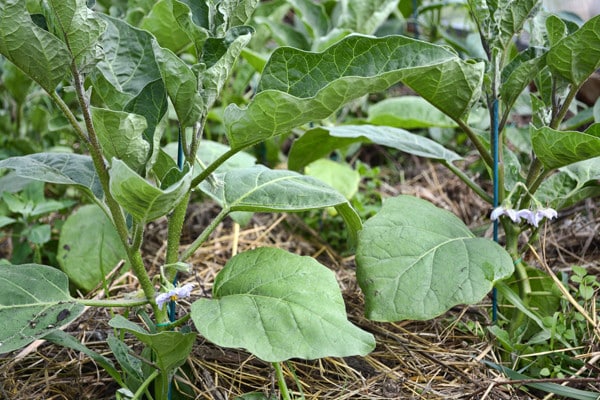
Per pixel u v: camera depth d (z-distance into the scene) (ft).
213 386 3.06
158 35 3.95
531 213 3.07
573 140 2.98
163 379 2.83
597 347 3.21
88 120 2.70
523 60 3.27
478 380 3.13
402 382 3.14
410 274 3.04
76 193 4.63
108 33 2.99
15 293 2.79
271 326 2.70
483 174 4.92
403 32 5.73
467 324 3.45
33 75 2.64
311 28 5.13
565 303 3.43
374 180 4.73
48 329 2.72
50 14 2.66
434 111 4.71
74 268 3.77
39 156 3.10
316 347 2.65
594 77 4.98
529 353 3.27
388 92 6.08
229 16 2.81
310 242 4.41
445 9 6.89
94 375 3.18
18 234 3.95
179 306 3.51
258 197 3.05
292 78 2.84
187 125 2.77
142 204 2.58
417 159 5.37
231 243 4.33
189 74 2.67
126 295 3.53
